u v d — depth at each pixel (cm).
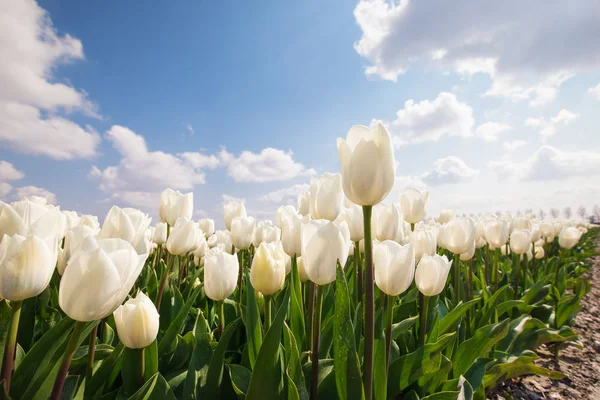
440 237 345
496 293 364
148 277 355
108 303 114
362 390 153
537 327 435
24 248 115
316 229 172
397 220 268
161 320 290
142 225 233
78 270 110
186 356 243
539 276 627
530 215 1138
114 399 186
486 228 439
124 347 180
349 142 154
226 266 227
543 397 355
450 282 490
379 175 142
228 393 203
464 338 341
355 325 228
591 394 364
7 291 115
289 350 195
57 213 166
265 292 193
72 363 201
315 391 176
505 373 343
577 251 1315
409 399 240
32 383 144
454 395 212
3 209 155
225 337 190
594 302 738
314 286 224
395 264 177
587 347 495
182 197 342
